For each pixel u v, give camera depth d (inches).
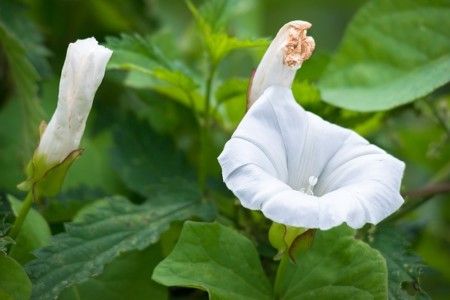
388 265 23.7
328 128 22.7
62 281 22.6
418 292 23.3
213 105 26.3
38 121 24.8
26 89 24.9
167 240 24.2
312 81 26.6
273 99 22.4
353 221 21.2
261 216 24.6
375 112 25.8
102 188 25.7
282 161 22.2
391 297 23.2
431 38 25.4
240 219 24.7
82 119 22.4
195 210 24.3
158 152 26.0
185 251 22.8
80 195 25.3
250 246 23.1
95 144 26.7
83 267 22.8
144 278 23.5
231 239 23.0
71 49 22.1
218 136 27.1
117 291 23.3
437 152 27.7
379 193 21.6
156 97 27.1
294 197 21.2
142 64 24.9
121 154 25.8
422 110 26.9
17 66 24.9
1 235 22.5
